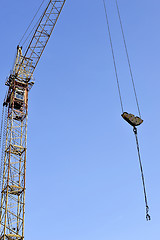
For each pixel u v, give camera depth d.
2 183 68.88
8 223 65.19
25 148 74.00
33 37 82.00
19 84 81.12
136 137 39.41
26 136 75.75
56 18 81.44
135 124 39.53
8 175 69.38
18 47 86.00
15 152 73.06
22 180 70.31
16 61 83.56
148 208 35.88
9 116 77.00
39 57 84.06
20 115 77.94
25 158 72.88
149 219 35.62
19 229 65.50
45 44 83.06
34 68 84.19
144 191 36.75
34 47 83.12
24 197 68.31
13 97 78.12
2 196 67.88
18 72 82.38
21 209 67.38
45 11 80.44
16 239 64.06
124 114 39.50
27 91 81.69
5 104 80.38
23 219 66.12
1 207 66.56
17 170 71.19
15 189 68.50
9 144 73.19
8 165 70.69
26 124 77.25
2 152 72.88
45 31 81.75
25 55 83.62
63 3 80.38
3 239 62.69
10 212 66.38
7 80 81.25
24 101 79.44
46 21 81.25
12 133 74.94
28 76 83.06
